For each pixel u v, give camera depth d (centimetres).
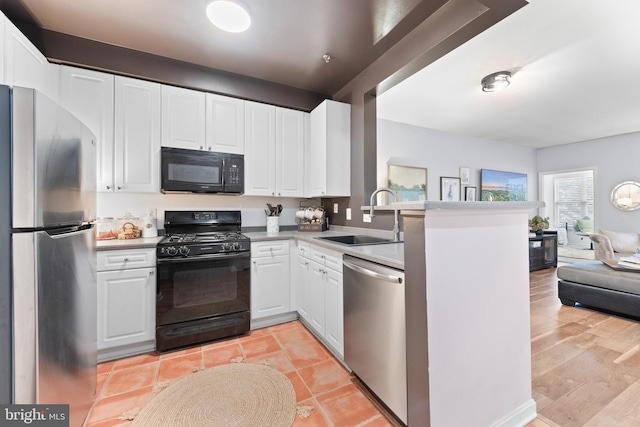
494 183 535
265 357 199
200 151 243
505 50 236
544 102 351
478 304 124
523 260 141
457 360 118
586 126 450
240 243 233
